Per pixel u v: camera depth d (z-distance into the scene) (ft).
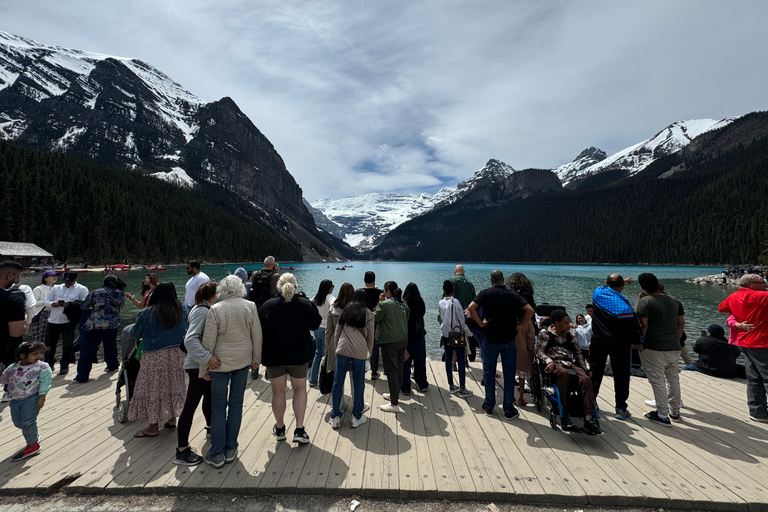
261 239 506.89
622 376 17.28
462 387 20.54
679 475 12.27
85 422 16.71
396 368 17.93
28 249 220.84
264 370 25.70
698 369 25.48
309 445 14.47
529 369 18.94
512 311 17.12
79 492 11.54
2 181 242.58
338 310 17.67
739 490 11.36
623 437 15.31
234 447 13.34
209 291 13.76
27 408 13.39
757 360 17.12
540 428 16.14
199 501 11.20
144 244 307.37
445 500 11.29
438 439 15.02
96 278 164.86
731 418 17.47
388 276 227.40
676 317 17.07
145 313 15.55
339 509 10.82
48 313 25.76
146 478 12.04
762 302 17.01
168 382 15.47
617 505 10.93
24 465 12.82
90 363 22.75
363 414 17.84
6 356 18.15
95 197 290.97
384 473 12.33
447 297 21.52
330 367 17.22
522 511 10.73
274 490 11.50
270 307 14.38
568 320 16.98
